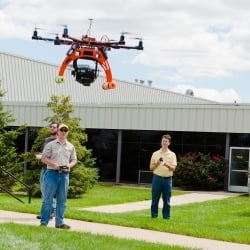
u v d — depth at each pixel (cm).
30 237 1065
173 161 1524
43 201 1234
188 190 3203
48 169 1225
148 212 1942
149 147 3622
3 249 967
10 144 2895
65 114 2644
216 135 3416
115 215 1530
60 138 1226
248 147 3253
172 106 3438
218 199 2647
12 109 3759
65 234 1122
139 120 3519
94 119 3622
